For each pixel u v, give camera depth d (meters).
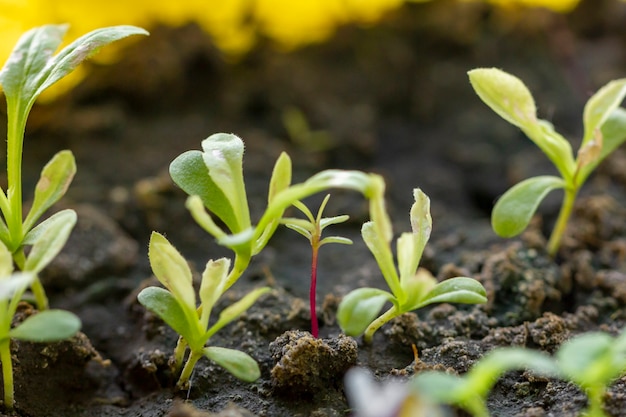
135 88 0.40
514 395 0.28
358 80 0.43
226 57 0.42
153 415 0.28
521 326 0.30
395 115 0.43
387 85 0.43
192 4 0.42
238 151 0.27
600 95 0.30
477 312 0.30
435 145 0.40
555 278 0.32
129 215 0.35
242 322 0.30
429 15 0.45
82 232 0.33
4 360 0.27
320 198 0.36
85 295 0.32
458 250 0.34
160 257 0.26
